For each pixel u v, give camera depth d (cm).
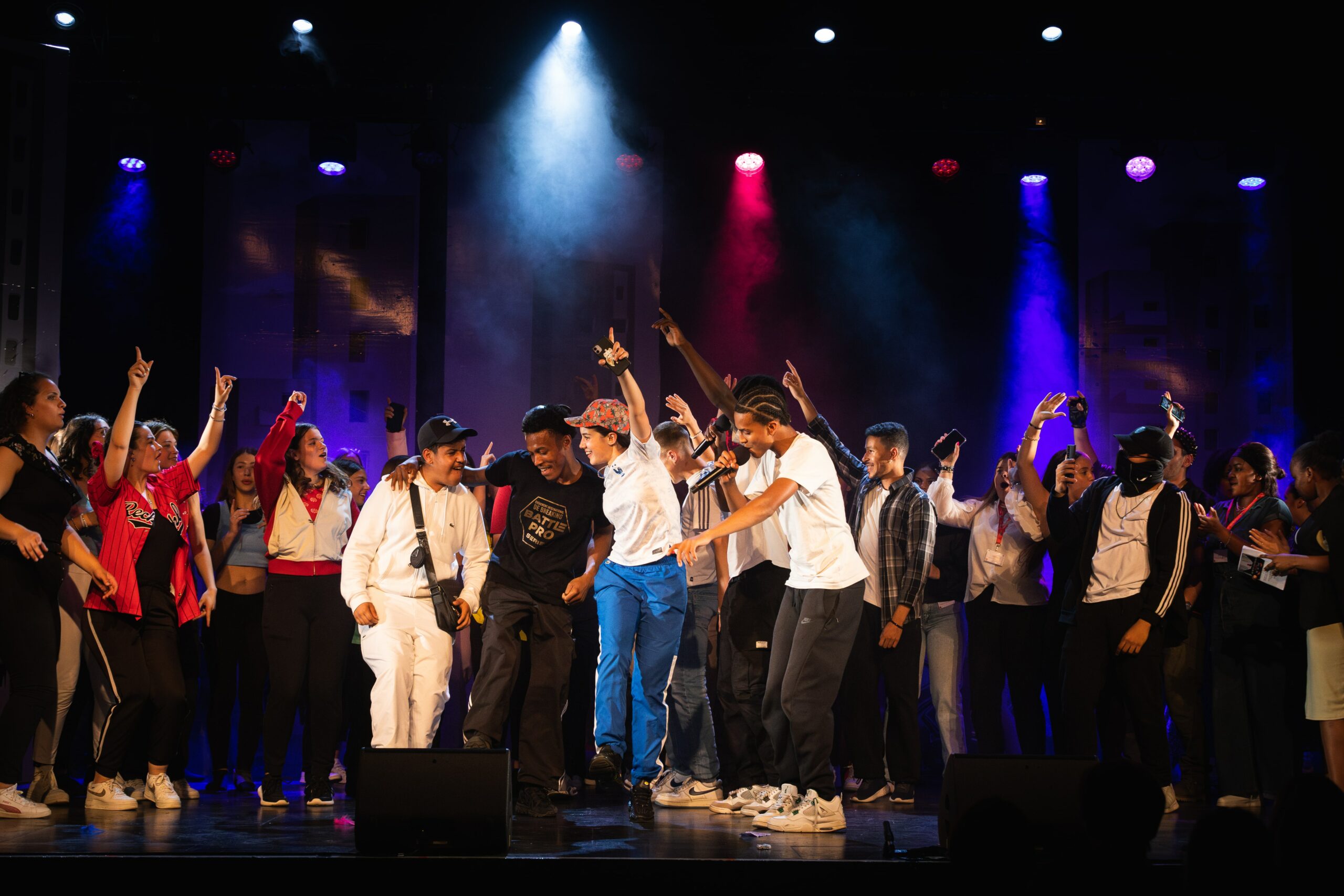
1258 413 790
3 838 365
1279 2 748
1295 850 228
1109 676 484
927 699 653
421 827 329
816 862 327
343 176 790
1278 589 487
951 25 767
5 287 598
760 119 812
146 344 770
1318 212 778
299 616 471
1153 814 234
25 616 418
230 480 541
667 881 327
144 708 475
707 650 509
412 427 780
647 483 438
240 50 752
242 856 326
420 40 771
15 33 723
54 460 438
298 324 782
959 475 809
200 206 780
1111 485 475
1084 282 805
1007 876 229
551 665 440
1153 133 782
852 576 407
